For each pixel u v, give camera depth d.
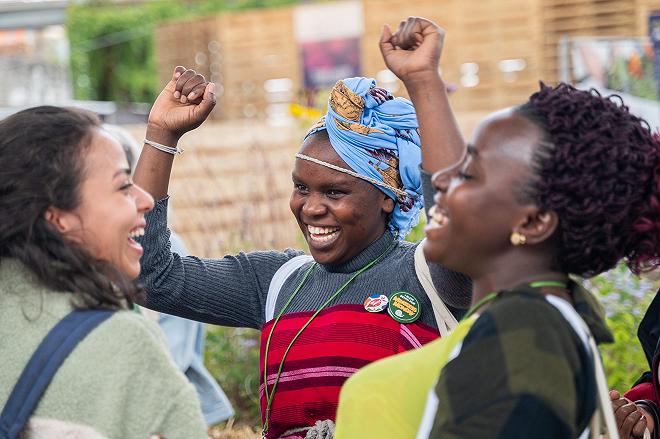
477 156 2.05
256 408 5.57
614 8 12.05
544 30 12.39
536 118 2.03
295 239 7.34
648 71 7.30
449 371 1.94
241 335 5.82
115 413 2.09
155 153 2.87
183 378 2.20
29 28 21.16
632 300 4.98
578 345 1.95
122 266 2.33
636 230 2.05
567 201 1.99
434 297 2.74
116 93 20.73
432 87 2.39
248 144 8.96
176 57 16.08
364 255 2.88
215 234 7.25
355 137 2.80
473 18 12.68
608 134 2.01
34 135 2.22
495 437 1.84
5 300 2.21
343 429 2.12
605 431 2.08
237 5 19.91
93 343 2.12
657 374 2.73
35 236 2.21
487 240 2.05
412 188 2.88
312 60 13.86
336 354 2.75
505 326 1.92
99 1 21.00
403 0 13.12
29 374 2.11
